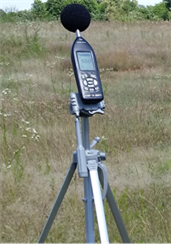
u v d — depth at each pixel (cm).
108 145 568
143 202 399
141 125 624
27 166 491
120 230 261
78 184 440
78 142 228
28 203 403
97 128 609
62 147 545
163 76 1073
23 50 1350
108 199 249
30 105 714
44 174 471
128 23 1916
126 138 582
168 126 637
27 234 351
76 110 231
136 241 341
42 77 1048
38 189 427
